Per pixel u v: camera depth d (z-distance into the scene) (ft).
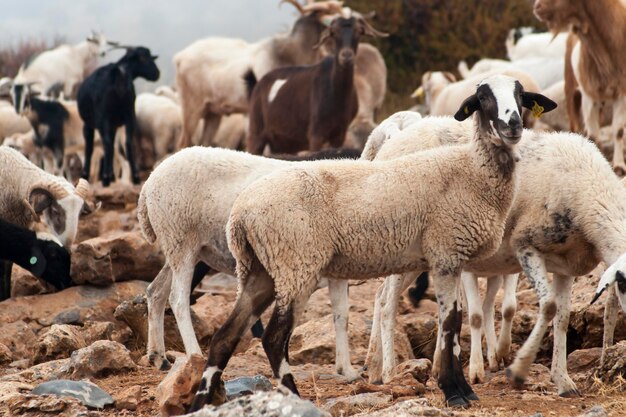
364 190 27.20
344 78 64.49
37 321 42.37
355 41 65.05
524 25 110.83
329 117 65.16
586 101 57.88
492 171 27.76
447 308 27.63
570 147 31.86
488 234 27.86
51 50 100.68
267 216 26.45
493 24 110.32
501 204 28.07
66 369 33.35
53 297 43.98
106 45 101.96
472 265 32.91
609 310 33.45
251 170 33.88
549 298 30.32
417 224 27.45
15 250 46.52
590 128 57.98
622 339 35.76
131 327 40.45
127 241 45.70
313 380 29.53
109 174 72.59
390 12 111.14
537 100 29.17
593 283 39.06
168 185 33.94
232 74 78.28
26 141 88.02
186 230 33.96
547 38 90.89
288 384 26.48
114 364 33.76
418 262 28.07
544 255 31.63
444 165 27.78
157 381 32.40
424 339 38.42
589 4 54.95
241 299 26.91
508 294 34.50
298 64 78.54
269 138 69.46
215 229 33.78
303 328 38.68
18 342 39.78
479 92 28.02
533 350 29.78
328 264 27.53
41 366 34.27
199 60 80.38
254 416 21.48
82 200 49.98
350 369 33.14
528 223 31.27
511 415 26.08
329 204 26.96
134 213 61.46
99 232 60.34
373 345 34.42
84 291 44.55
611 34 55.11
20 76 98.17
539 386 30.96
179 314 33.94
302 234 26.55
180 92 81.51
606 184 31.32
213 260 34.42
